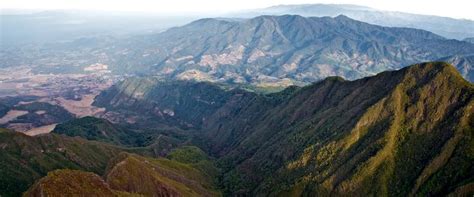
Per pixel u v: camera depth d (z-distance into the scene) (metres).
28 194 199.12
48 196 194.00
